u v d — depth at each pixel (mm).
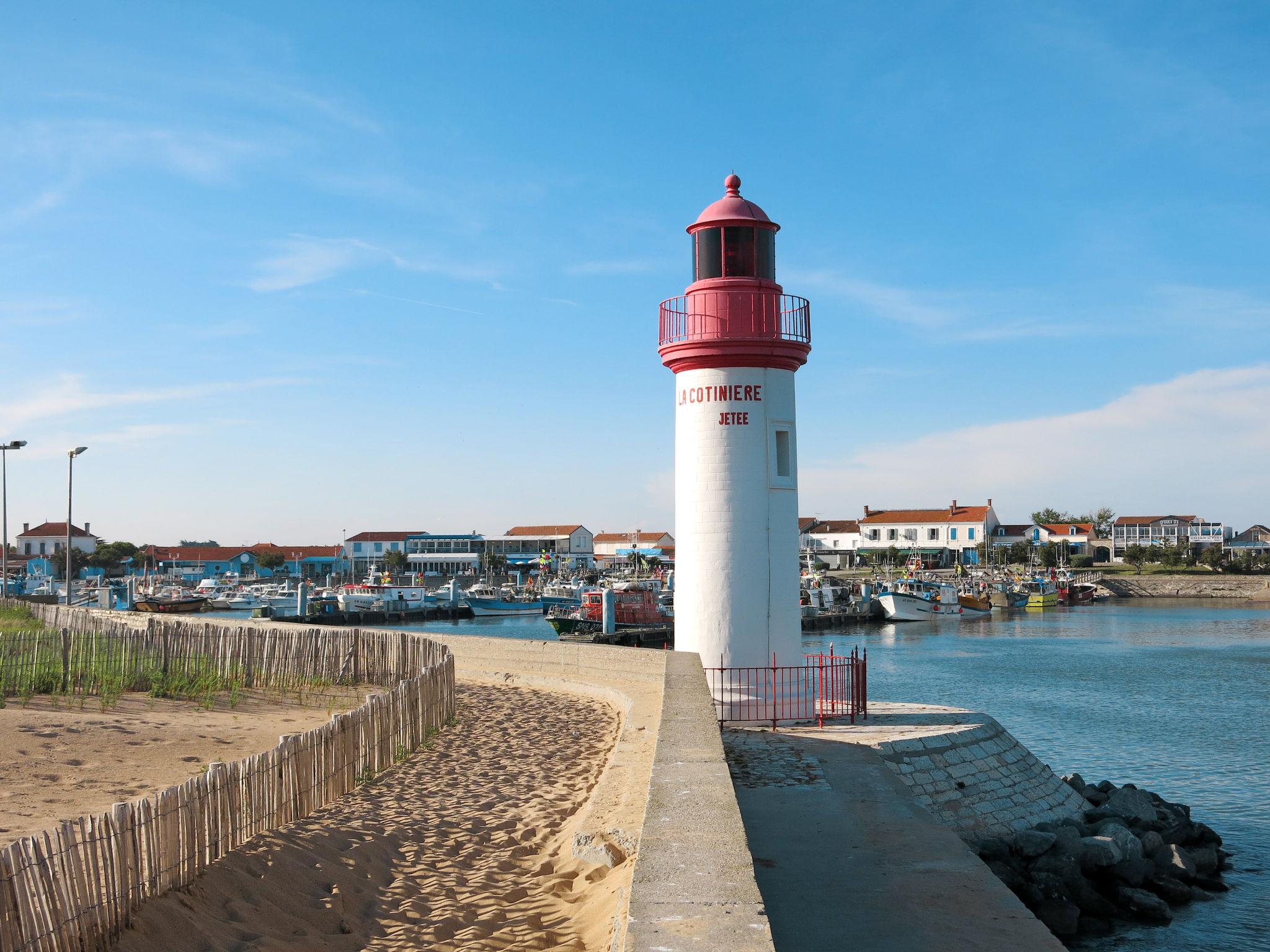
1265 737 39781
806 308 22188
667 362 22125
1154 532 191000
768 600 21453
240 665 29109
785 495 21828
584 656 28844
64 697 24062
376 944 10289
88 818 9555
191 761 17984
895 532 181875
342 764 15742
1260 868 23359
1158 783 32281
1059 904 18219
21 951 8070
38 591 132250
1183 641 82750
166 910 9727
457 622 109000
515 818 15047
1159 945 18344
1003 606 125500
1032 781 21562
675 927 5723
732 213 21656
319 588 132250
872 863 12328
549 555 178750
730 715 21109
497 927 10711
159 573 186125
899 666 65500
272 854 11789
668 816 8180
